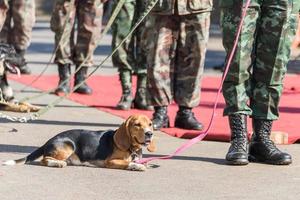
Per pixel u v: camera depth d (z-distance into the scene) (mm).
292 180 9211
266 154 10023
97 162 9539
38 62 23484
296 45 19828
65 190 8539
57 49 14992
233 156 9867
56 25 15867
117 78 19453
